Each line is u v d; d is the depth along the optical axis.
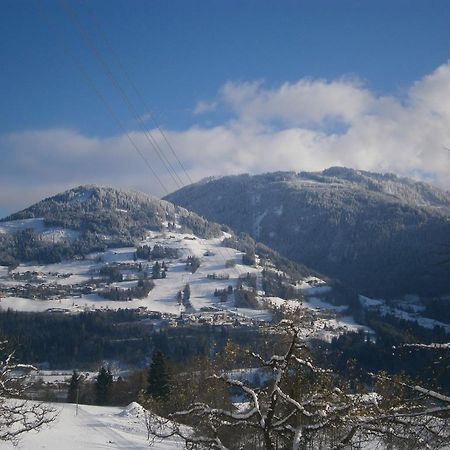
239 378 12.79
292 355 10.91
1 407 17.50
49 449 25.02
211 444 11.10
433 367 10.86
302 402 10.81
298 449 10.05
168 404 15.97
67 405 42.69
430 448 10.02
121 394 63.66
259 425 10.98
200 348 98.19
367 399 10.80
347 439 10.28
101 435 30.39
